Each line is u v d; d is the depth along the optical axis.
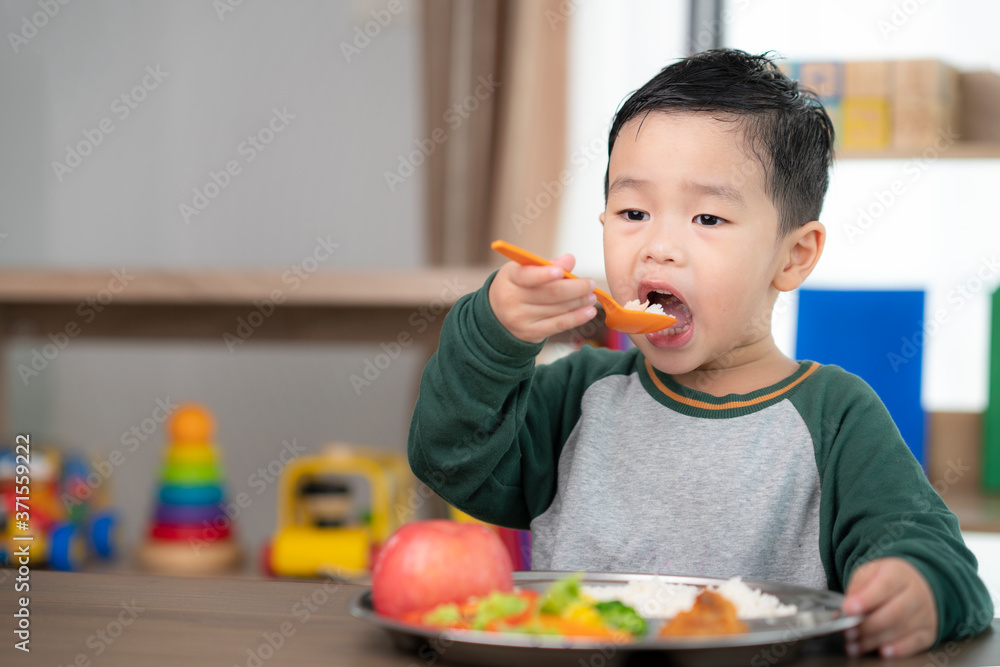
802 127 0.83
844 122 1.94
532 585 0.61
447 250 2.48
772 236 0.81
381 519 2.03
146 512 3.02
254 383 3.03
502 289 0.66
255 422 3.03
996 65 2.16
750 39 2.33
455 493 0.81
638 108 0.81
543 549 0.87
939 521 0.67
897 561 0.56
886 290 1.79
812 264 0.86
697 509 0.81
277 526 2.99
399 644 0.52
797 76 1.96
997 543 1.70
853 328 1.80
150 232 3.00
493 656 0.47
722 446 0.82
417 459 0.80
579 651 0.46
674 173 0.78
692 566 0.79
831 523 0.76
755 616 0.53
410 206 2.92
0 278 1.89
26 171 3.01
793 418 0.81
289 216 2.97
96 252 3.02
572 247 2.49
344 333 2.06
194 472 2.13
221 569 2.10
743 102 0.80
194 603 0.64
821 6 2.27
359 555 1.92
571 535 0.83
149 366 3.04
